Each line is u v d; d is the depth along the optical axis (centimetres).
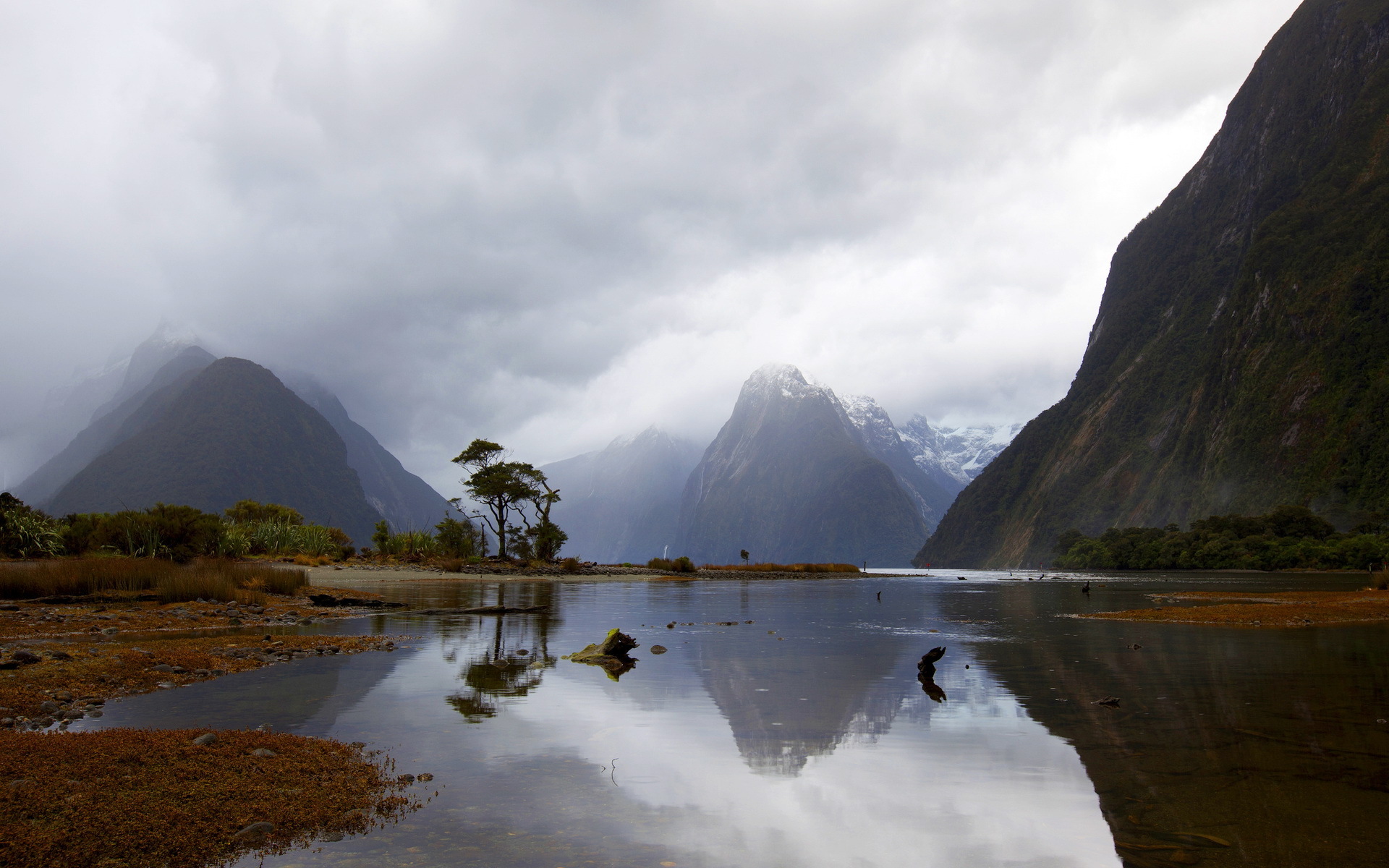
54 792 624
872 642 1978
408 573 5278
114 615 2114
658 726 957
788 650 1778
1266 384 18562
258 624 2100
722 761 800
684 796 684
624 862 527
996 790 703
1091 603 3812
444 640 1848
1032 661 1586
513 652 1650
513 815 625
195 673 1298
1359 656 1622
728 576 7900
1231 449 18500
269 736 827
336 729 916
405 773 738
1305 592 4600
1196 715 1025
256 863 516
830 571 10031
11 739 765
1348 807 648
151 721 938
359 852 539
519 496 7931
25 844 526
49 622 1938
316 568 4897
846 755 827
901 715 1031
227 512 6341
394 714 1006
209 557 3909
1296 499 15762
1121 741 882
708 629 2297
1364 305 17300
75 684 1127
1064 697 1162
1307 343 18112
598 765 779
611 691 1199
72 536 3862
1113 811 642
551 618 2561
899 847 564
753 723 979
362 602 2811
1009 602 4022
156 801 617
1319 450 16162
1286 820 618
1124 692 1204
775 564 10656
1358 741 875
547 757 806
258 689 1178
